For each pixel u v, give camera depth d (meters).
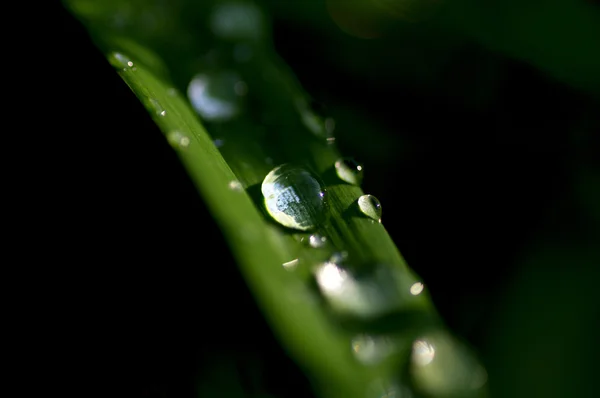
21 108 0.10
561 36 0.11
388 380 0.09
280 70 0.10
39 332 0.09
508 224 0.10
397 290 0.09
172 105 0.09
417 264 0.10
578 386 0.10
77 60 0.10
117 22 0.10
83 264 0.10
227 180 0.09
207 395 0.09
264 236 0.09
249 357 0.10
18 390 0.09
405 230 0.10
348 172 0.10
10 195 0.10
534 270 0.10
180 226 0.10
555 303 0.10
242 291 0.10
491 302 0.10
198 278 0.10
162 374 0.09
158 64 0.10
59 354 0.09
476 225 0.10
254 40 0.11
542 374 0.10
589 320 0.10
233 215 0.09
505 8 0.11
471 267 0.10
